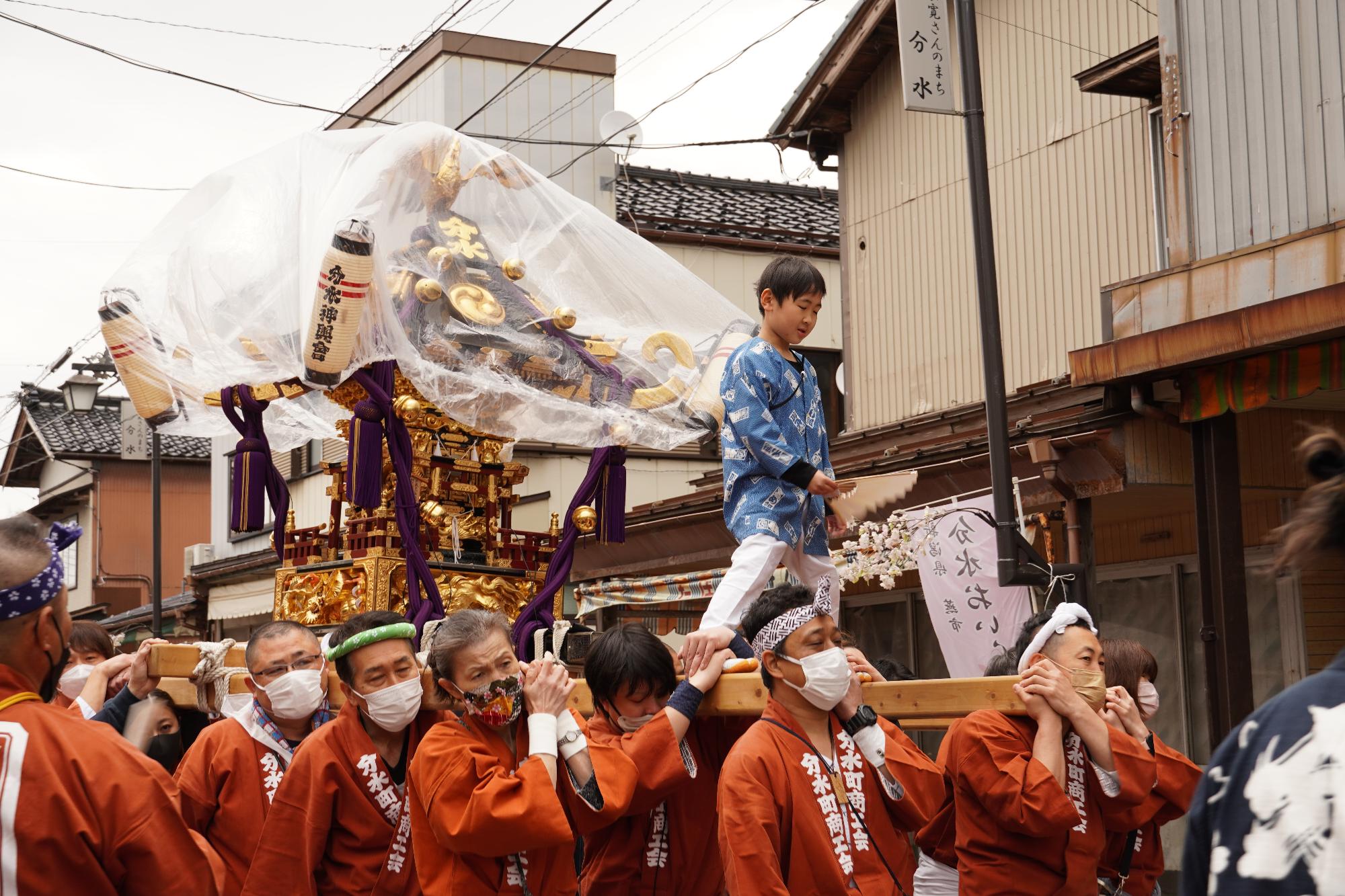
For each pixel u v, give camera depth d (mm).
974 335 12102
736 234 16328
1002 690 3846
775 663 3762
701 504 12078
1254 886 1870
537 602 5102
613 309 5379
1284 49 8047
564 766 3730
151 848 2600
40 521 2801
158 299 5211
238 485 5305
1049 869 3947
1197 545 7980
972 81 7191
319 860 3998
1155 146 10391
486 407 4836
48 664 2729
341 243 4363
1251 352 7453
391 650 3893
